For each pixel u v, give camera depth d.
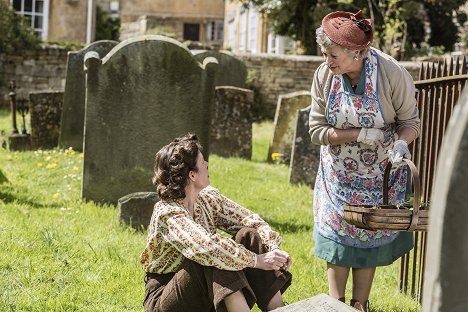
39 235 6.36
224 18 40.91
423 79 5.47
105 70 8.21
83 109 12.26
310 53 25.20
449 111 4.93
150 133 8.33
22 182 9.55
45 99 12.57
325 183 4.59
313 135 4.51
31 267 5.43
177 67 8.25
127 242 6.41
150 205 7.05
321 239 4.61
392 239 4.54
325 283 5.65
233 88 13.11
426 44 27.16
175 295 3.62
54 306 4.70
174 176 3.72
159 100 8.29
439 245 1.71
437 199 1.73
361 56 4.19
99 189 8.38
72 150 11.91
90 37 29.44
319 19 24.11
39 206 8.05
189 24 41.94
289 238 7.11
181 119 8.34
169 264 3.76
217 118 13.12
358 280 4.65
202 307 3.63
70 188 9.23
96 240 6.41
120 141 8.34
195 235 3.56
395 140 4.38
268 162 13.02
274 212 8.48
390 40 23.56
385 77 4.26
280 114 12.98
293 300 5.14
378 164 4.40
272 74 23.30
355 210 3.59
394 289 5.78
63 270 5.49
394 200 4.42
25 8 28.73
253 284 3.69
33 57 22.53
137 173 8.37
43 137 12.59
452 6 26.61
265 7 25.05
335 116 4.38
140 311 4.75
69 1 29.06
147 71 8.23
